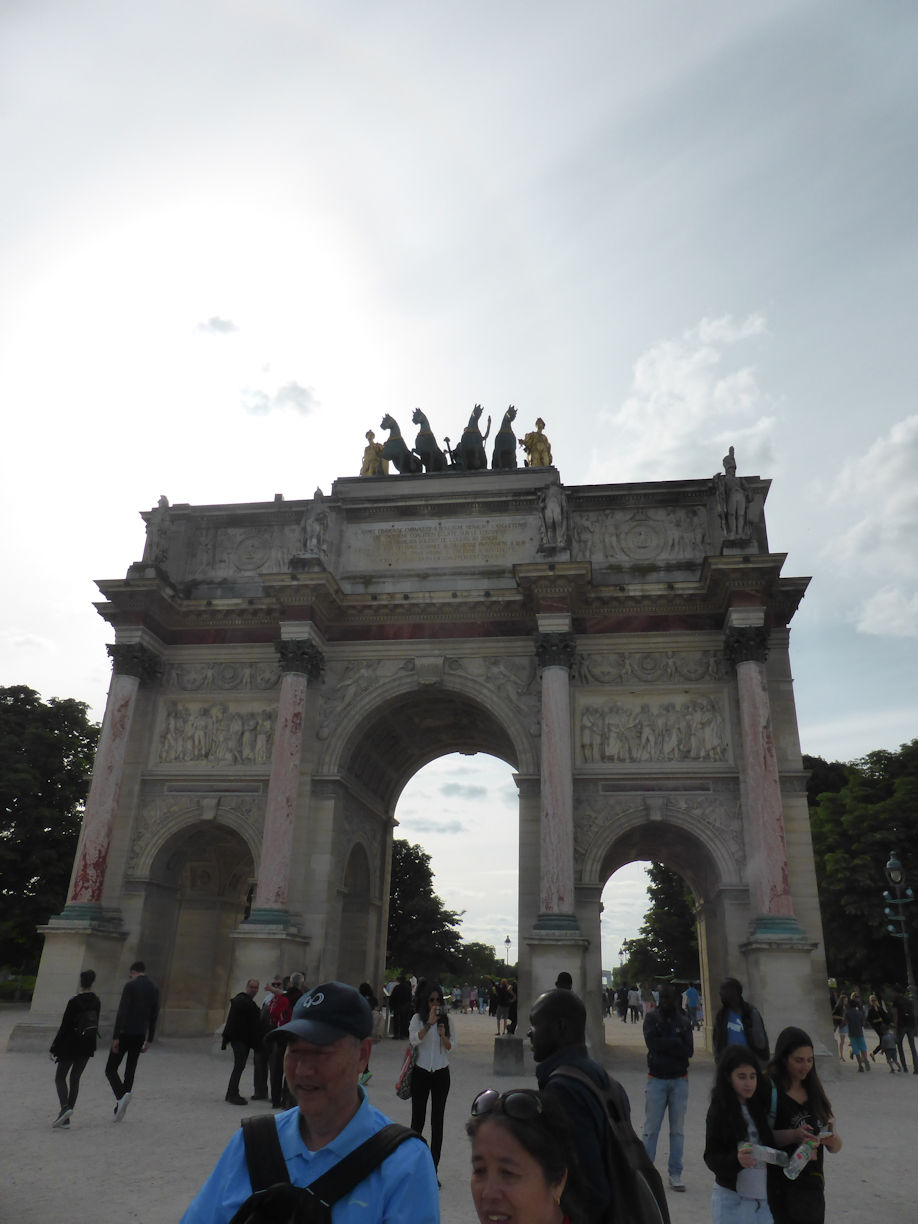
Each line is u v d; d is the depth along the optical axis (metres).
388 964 103.12
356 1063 4.66
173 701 43.59
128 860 40.62
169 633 44.66
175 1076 27.66
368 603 42.78
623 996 73.31
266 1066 23.39
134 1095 22.98
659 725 40.03
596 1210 5.36
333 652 43.12
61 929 36.78
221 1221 4.20
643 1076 30.75
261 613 44.12
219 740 42.53
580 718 40.56
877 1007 39.06
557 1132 4.16
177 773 41.97
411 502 45.44
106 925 38.16
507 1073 30.31
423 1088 15.35
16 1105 20.61
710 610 41.44
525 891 37.84
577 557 44.00
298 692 40.34
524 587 40.78
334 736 41.56
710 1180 15.69
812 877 37.16
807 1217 7.91
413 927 98.62
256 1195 3.78
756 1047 14.66
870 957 62.00
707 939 42.25
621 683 40.97
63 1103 18.23
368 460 50.12
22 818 65.31
